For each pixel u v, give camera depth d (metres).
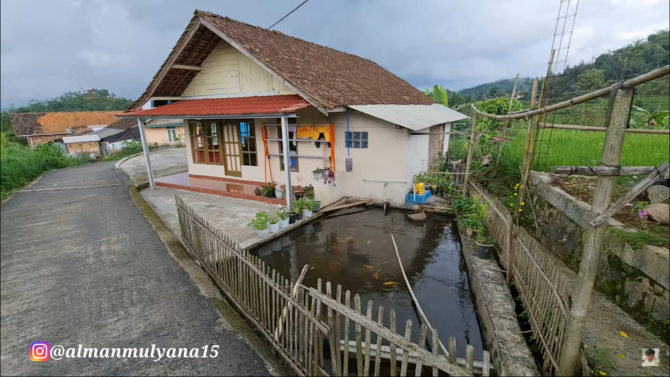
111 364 3.38
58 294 4.66
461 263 5.73
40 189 11.59
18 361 3.44
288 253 6.21
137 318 4.10
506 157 8.20
